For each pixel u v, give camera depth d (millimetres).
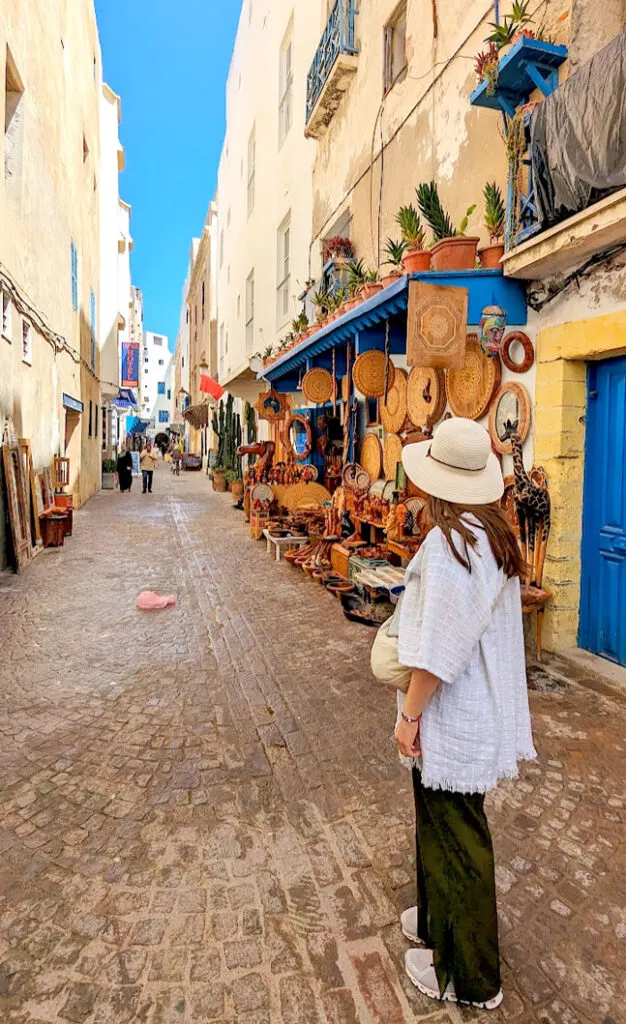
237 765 3203
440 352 4379
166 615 6008
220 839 2596
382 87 7629
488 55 4570
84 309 16234
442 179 6172
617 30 4148
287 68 12930
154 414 92500
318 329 7422
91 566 8328
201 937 2074
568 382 4371
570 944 2029
